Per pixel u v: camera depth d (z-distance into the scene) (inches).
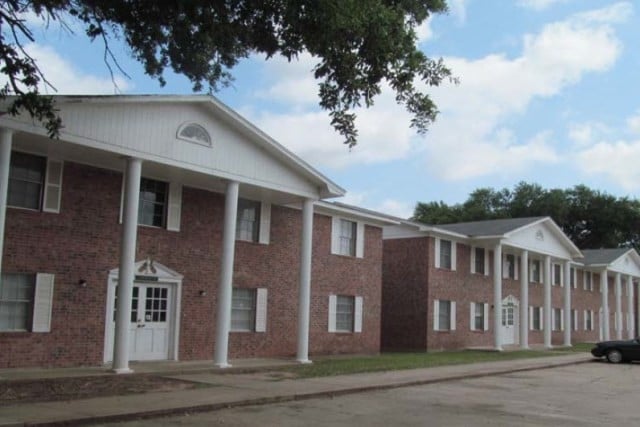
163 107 722.2
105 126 668.1
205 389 594.2
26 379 598.5
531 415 531.2
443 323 1363.2
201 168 760.3
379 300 1167.6
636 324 2477.9
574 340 1964.8
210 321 864.3
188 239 843.4
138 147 695.7
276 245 973.2
